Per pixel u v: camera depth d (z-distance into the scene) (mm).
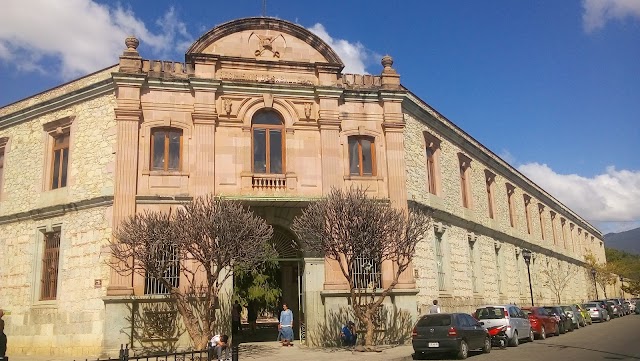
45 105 24375
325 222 19406
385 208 20109
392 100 24625
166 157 22031
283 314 22438
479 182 34594
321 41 24328
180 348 20125
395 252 19750
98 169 22000
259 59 23531
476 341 18969
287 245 23062
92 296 20844
